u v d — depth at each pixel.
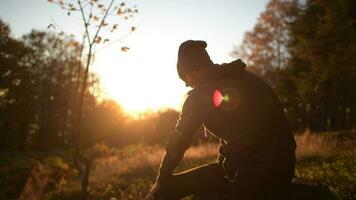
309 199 2.81
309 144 12.80
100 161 21.05
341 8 22.30
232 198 2.68
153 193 2.80
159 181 2.73
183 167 13.98
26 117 48.16
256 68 37.00
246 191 2.63
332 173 7.91
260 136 2.64
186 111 2.68
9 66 41.81
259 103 2.67
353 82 26.50
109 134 53.81
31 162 22.83
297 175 8.20
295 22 28.78
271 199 2.72
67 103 51.97
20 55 43.69
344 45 22.36
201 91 2.67
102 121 52.66
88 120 50.84
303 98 29.23
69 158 26.00
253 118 2.64
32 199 13.30
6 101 43.09
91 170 17.17
